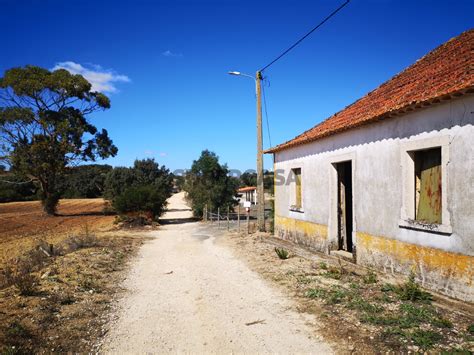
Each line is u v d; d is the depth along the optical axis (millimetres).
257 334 5145
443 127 6285
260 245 12562
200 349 4742
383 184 7961
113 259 10688
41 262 10094
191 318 5840
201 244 14117
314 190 11508
